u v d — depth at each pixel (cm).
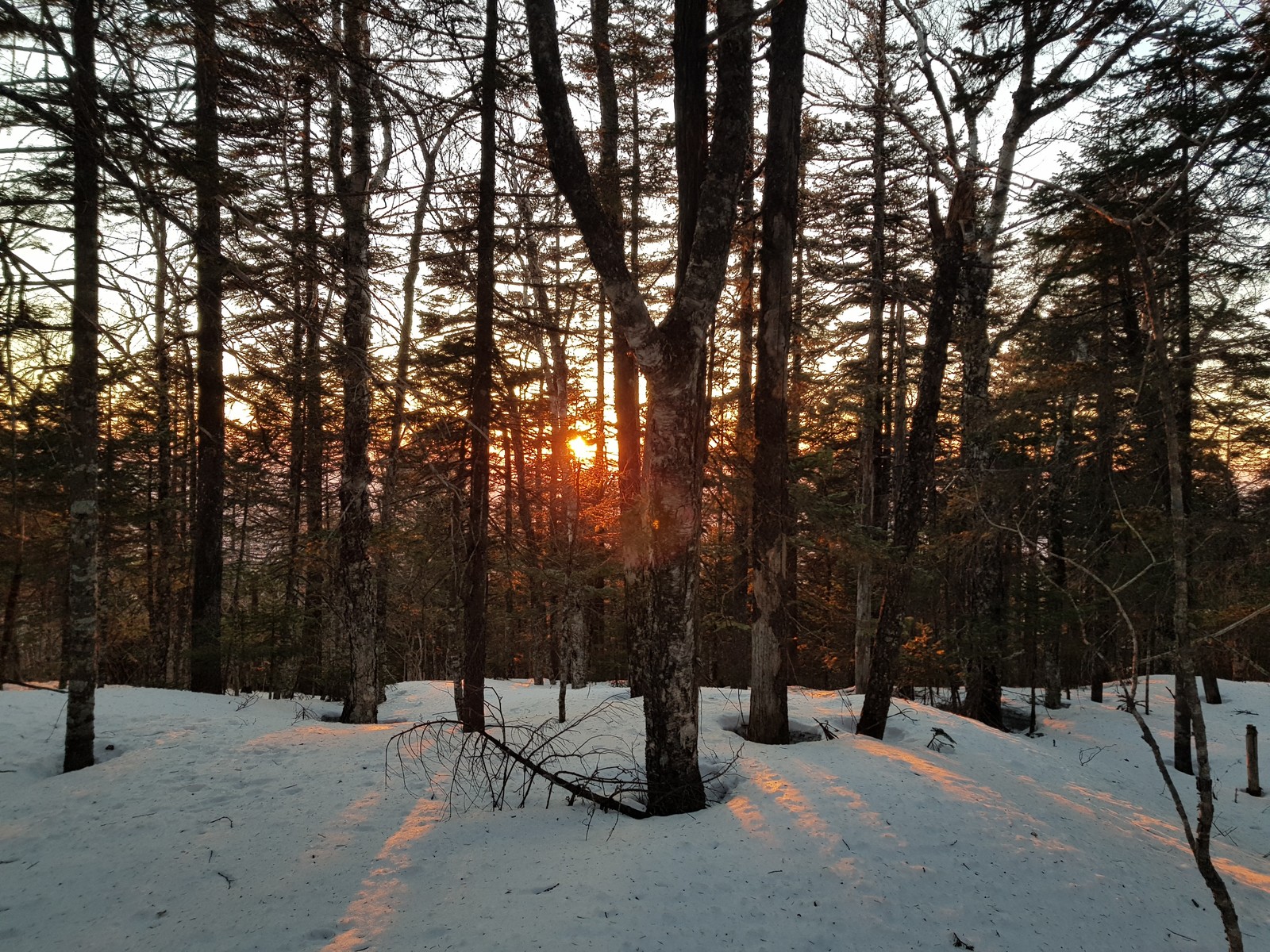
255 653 1339
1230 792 1011
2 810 631
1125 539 939
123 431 1272
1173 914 487
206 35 408
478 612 812
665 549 589
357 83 504
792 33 796
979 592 1241
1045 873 514
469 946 392
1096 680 1655
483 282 845
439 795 661
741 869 482
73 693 758
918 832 547
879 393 1303
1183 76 968
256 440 1403
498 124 831
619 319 573
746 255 1166
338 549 1382
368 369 389
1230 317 865
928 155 1017
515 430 1269
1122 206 955
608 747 819
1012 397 1032
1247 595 855
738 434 903
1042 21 977
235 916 441
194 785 696
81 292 486
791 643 1433
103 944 416
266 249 407
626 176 1238
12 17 304
